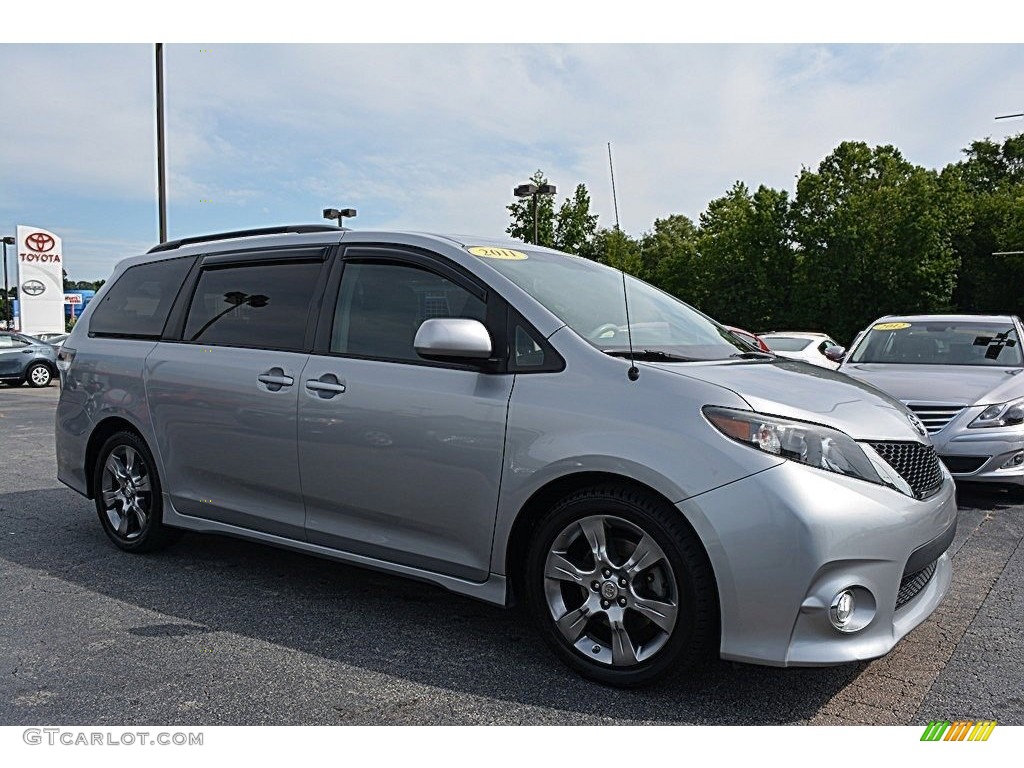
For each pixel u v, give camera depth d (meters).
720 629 2.86
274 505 4.06
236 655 3.37
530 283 3.55
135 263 5.14
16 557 4.81
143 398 4.62
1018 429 6.11
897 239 42.09
